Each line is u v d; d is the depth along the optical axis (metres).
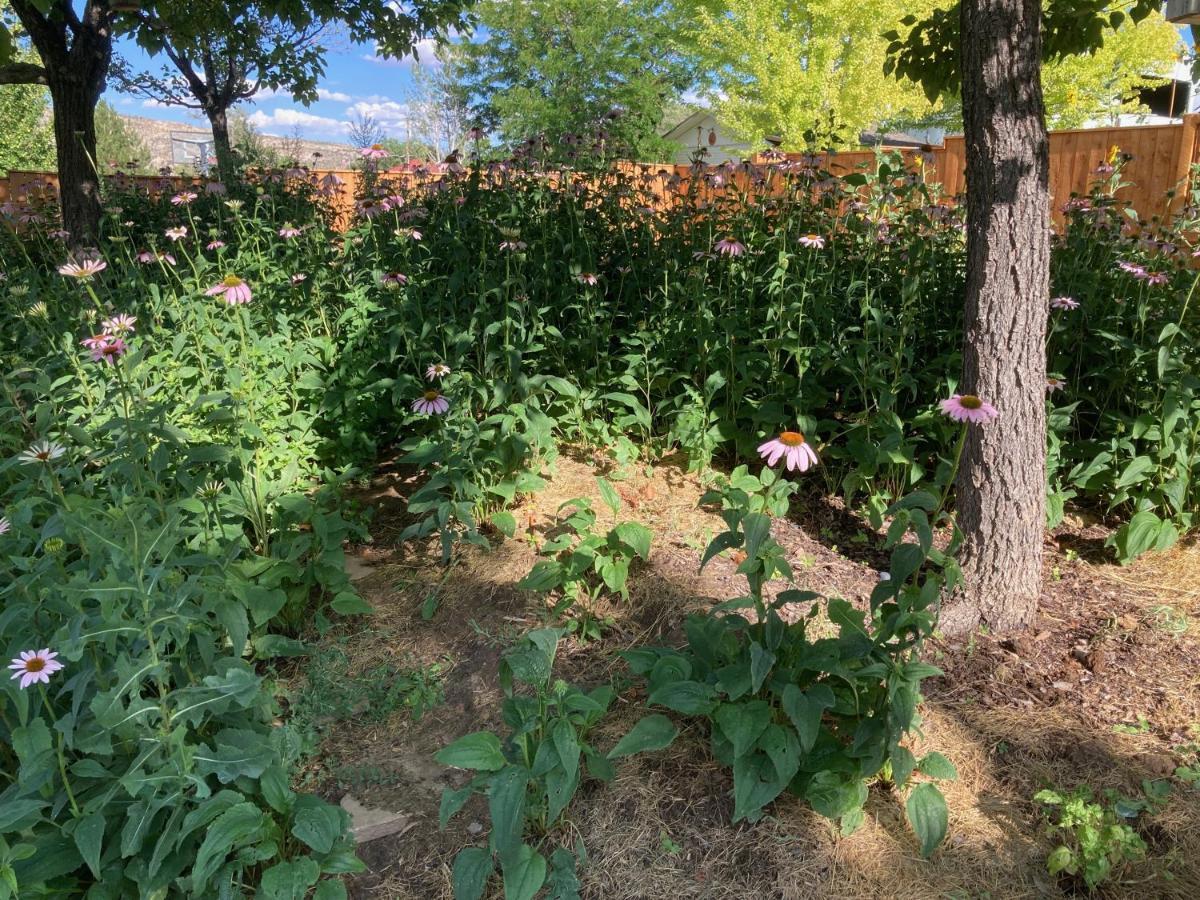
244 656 2.97
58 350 3.81
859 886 2.07
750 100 17.67
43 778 1.87
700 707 2.20
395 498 4.23
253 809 1.96
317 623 3.15
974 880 2.07
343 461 4.31
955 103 15.91
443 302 4.32
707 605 3.01
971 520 2.93
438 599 3.31
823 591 3.19
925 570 3.25
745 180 5.71
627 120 5.77
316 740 2.69
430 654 3.04
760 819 2.22
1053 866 2.04
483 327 4.10
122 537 2.15
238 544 2.77
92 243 6.93
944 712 2.58
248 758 2.00
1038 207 2.73
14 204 7.34
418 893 2.18
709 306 4.36
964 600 2.97
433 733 2.71
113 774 1.93
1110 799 2.23
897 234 4.71
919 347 4.37
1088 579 3.34
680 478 4.07
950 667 2.80
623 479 4.05
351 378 4.18
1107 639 2.92
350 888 2.21
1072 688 2.68
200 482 2.98
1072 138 7.74
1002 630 2.96
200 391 3.61
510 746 2.37
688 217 4.98
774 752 2.08
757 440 4.03
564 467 4.22
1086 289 4.02
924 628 2.04
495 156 6.51
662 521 3.65
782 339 3.93
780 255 4.07
